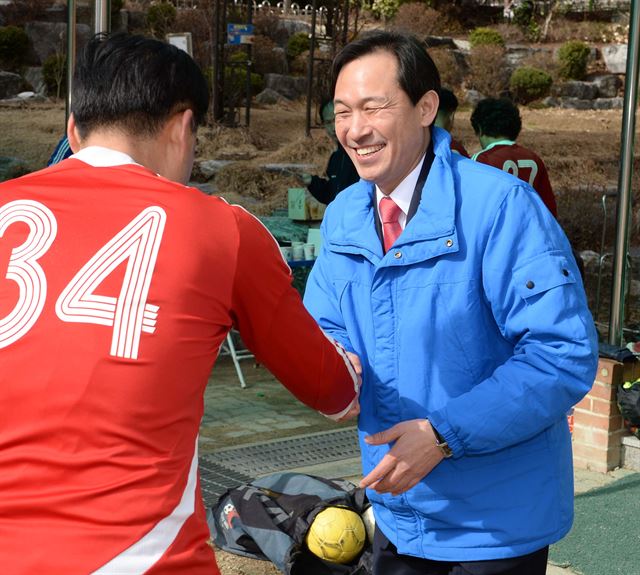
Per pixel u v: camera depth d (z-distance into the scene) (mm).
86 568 1418
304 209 8555
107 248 1566
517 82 27469
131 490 1473
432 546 2189
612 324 5547
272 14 28094
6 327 1527
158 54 1737
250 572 3852
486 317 2119
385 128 2090
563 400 2014
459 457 2043
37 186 1656
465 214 2090
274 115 21031
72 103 1764
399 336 2145
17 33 20969
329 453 5492
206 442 5742
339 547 3684
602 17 34031
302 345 1771
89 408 1481
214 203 1679
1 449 1493
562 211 14344
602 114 26438
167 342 1529
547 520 2148
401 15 30953
